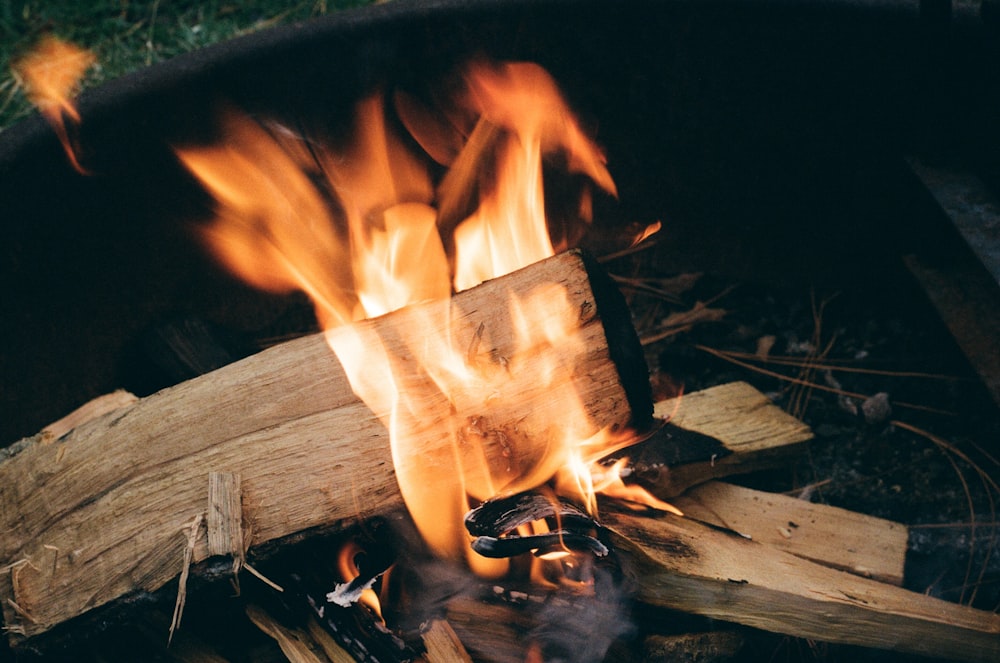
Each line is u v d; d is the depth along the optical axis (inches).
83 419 61.5
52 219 65.7
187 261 75.0
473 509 49.6
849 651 58.0
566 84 76.2
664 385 75.7
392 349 51.0
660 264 85.9
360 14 71.2
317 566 52.4
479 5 71.2
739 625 55.2
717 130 76.4
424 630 52.6
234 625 55.6
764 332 80.2
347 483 48.3
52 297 68.0
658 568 51.6
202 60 68.3
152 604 48.1
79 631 49.5
